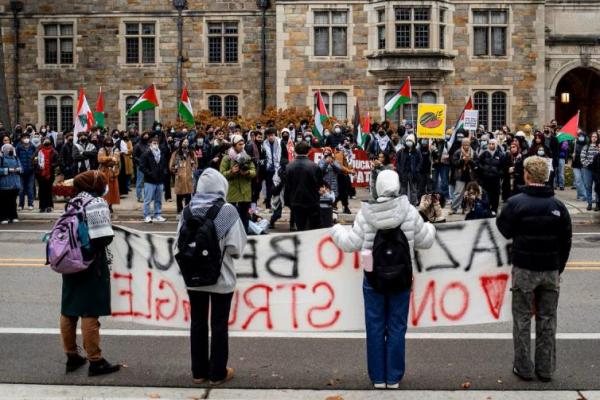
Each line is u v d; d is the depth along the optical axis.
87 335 8.31
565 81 40.78
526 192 8.07
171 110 37.00
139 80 37.03
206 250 7.70
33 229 19.42
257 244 9.02
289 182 15.27
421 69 33.16
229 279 7.97
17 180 20.69
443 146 23.97
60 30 37.41
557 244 8.03
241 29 36.53
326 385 8.08
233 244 7.89
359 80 34.69
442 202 14.68
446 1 33.97
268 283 9.05
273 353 9.23
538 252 7.97
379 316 7.92
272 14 36.41
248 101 36.69
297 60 34.81
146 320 9.07
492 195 20.14
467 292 8.88
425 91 33.75
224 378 8.16
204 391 7.89
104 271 8.36
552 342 8.12
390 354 7.90
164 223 20.67
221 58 36.72
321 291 9.02
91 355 8.36
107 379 8.26
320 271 9.00
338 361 8.91
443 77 34.22
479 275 8.88
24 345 9.47
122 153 26.25
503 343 9.59
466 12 34.47
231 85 36.69
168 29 36.84
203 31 36.66
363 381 8.20
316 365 8.77
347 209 21.62
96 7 37.06
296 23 34.72
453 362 8.84
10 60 37.53
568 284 12.66
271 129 21.81
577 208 22.67
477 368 8.62
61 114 37.47
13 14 37.34
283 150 22.09
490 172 20.00
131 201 25.09
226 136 25.23
